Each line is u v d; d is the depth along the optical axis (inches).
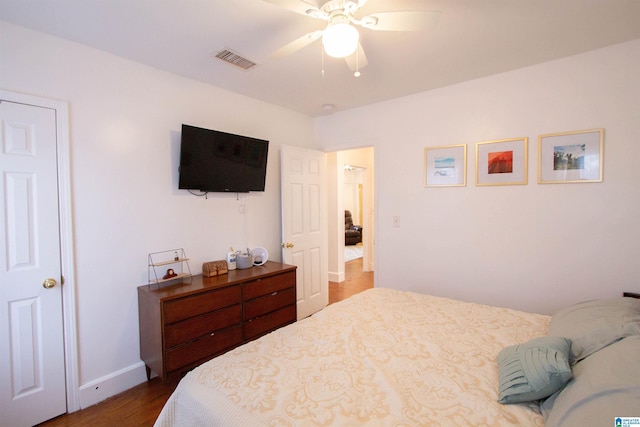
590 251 88.2
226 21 68.8
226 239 112.8
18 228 69.8
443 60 89.7
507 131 99.8
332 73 97.5
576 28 73.3
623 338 43.9
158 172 93.7
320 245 145.1
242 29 72.1
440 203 114.1
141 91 89.4
